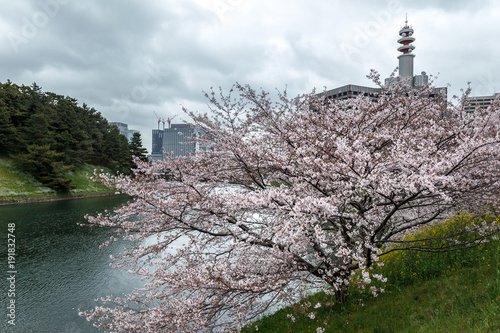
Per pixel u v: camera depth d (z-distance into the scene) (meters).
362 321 5.81
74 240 22.05
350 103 7.80
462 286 5.48
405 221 7.01
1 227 24.50
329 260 6.02
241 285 5.36
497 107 6.43
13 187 38.28
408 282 6.79
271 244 5.97
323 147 5.38
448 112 7.55
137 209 6.63
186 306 5.23
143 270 6.73
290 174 6.46
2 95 45.22
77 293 13.76
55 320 11.49
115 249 20.27
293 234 4.50
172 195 7.04
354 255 5.14
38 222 26.53
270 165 6.38
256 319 8.48
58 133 49.72
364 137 5.41
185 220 6.58
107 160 59.19
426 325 4.70
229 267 6.12
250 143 7.31
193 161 7.16
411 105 7.32
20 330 10.81
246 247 5.84
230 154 7.20
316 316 6.99
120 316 6.33
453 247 6.62
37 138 44.47
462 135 5.74
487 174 5.50
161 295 6.44
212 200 5.97
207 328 6.04
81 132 51.47
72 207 33.84
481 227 6.61
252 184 7.70
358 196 5.62
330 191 5.86
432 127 5.99
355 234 5.80
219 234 6.54
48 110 49.84
